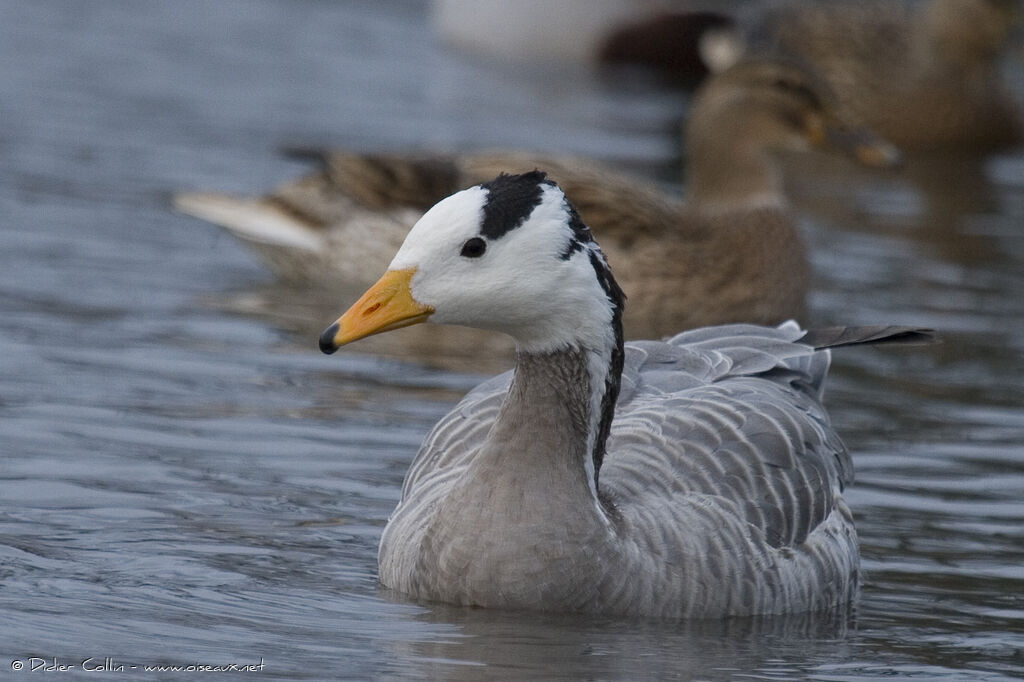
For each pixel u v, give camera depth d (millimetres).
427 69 31656
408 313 10625
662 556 10891
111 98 26797
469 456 11531
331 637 10289
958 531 12828
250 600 10883
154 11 34031
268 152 24359
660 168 25266
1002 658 10531
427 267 10617
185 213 21359
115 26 32281
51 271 18734
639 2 33219
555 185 10852
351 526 12398
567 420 10820
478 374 16156
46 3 33781
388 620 10609
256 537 12055
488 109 28328
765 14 31250
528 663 9992
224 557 11648
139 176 22812
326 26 34406
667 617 10883
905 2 34219
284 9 35469
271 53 31203
